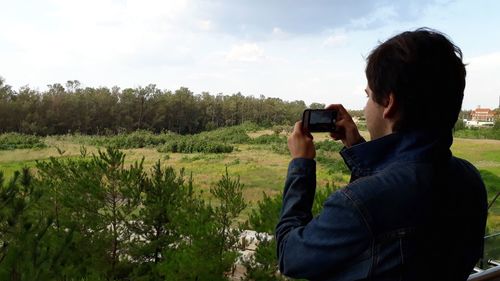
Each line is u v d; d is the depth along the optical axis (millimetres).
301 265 857
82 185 6234
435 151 861
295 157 1055
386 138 890
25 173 2973
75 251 5723
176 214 6379
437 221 823
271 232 5672
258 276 5496
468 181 932
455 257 875
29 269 2752
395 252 791
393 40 886
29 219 3004
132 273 6180
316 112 1099
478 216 939
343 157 942
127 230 6641
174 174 7141
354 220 801
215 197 6664
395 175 836
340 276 831
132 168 6688
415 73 837
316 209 3387
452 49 876
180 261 5215
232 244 6109
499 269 1879
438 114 855
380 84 885
